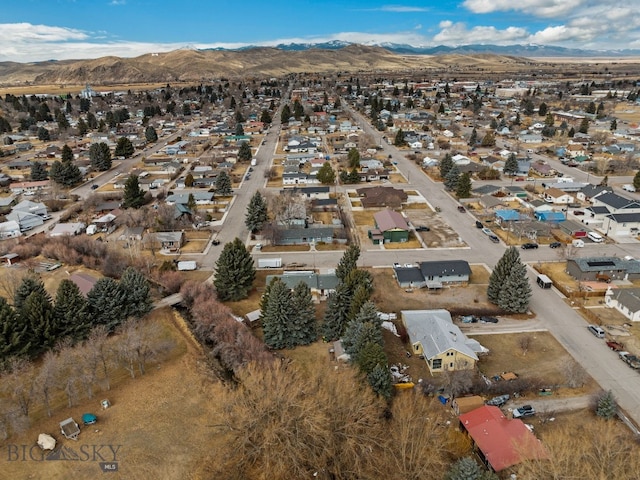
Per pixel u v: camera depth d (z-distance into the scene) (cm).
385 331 5288
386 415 3994
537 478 2984
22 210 9056
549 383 4341
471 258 7094
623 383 4356
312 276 6222
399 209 9325
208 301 5638
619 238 7681
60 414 4156
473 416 3803
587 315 5450
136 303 5500
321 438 3456
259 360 4553
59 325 4912
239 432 3712
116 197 10431
